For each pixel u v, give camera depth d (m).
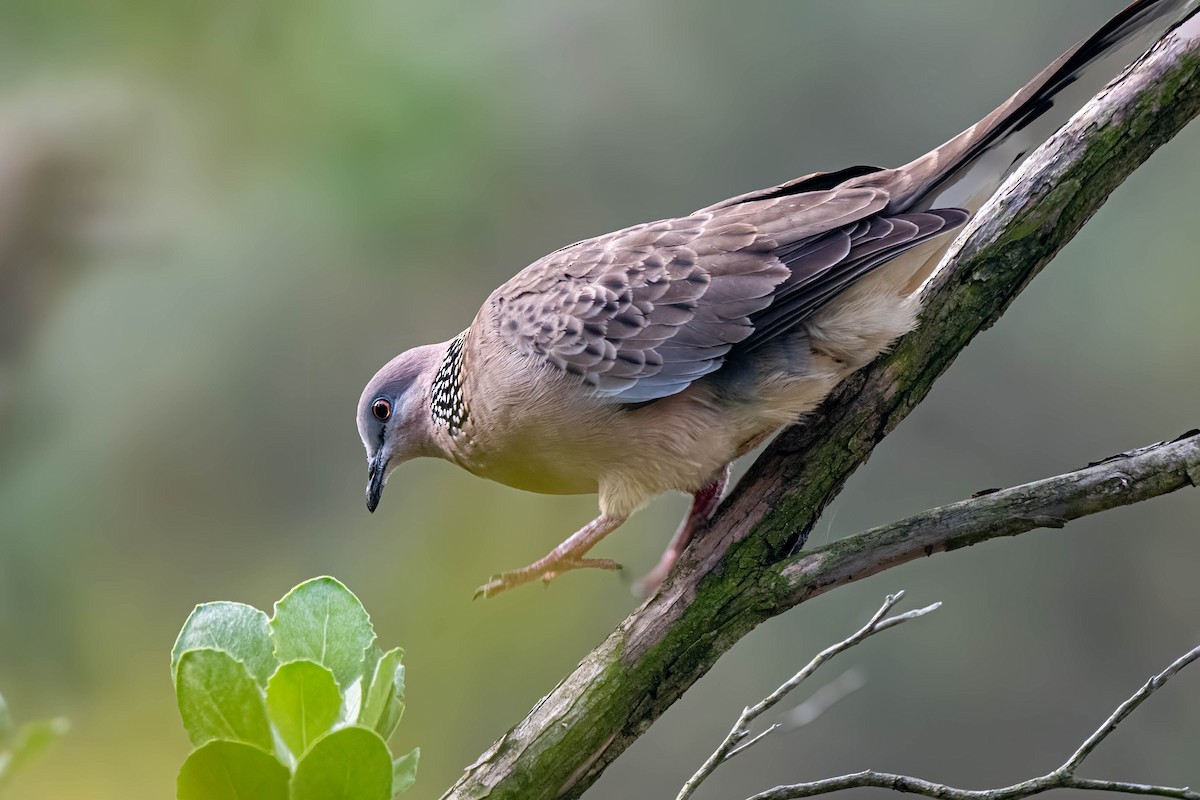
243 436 12.21
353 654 4.72
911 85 12.61
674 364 6.66
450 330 12.33
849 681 12.21
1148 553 12.63
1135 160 6.17
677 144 12.52
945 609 12.70
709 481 7.02
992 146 6.45
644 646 5.87
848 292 6.50
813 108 12.67
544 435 7.02
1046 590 12.70
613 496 7.05
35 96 11.34
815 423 6.39
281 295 12.03
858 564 5.79
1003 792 5.05
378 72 11.59
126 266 11.66
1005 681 12.54
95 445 11.95
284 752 4.44
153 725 12.04
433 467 13.34
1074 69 6.20
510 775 5.74
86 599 12.04
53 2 11.22
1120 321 12.46
